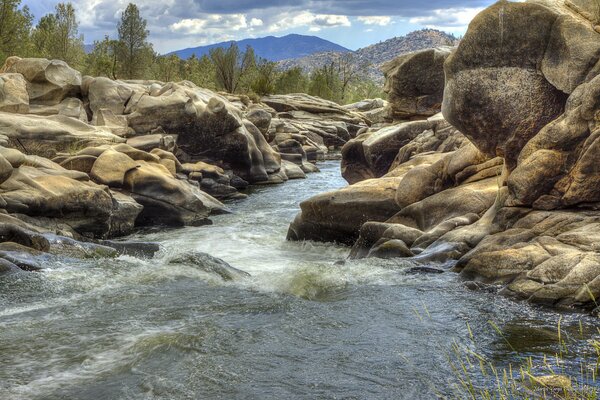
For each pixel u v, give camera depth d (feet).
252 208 77.25
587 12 40.73
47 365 24.06
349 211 51.67
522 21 40.68
